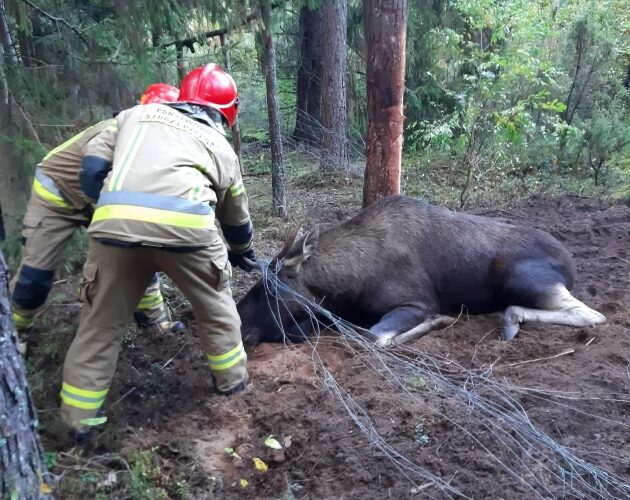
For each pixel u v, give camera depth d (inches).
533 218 328.2
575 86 452.8
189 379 162.7
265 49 320.8
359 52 563.2
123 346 180.4
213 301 145.9
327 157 471.2
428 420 137.7
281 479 127.2
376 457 126.6
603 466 122.2
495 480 119.6
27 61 247.4
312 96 595.5
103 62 243.0
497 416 137.6
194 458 133.6
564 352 173.2
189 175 134.1
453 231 212.1
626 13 492.4
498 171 405.7
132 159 132.6
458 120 446.3
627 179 405.7
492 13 343.3
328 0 481.7
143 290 139.1
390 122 237.3
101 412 140.5
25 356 166.9
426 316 204.7
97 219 128.3
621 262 256.4
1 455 96.5
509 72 348.2
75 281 216.7
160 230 127.6
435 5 518.9
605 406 143.1
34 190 157.6
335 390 153.4
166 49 285.3
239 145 380.8
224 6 284.0
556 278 205.0
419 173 433.7
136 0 244.1
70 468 125.0
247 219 161.9
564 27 442.0
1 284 96.7
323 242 207.6
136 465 125.6
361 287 203.6
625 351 169.3
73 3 274.4
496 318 212.5
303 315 198.8
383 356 174.6
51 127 219.8
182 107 146.4
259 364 173.0
